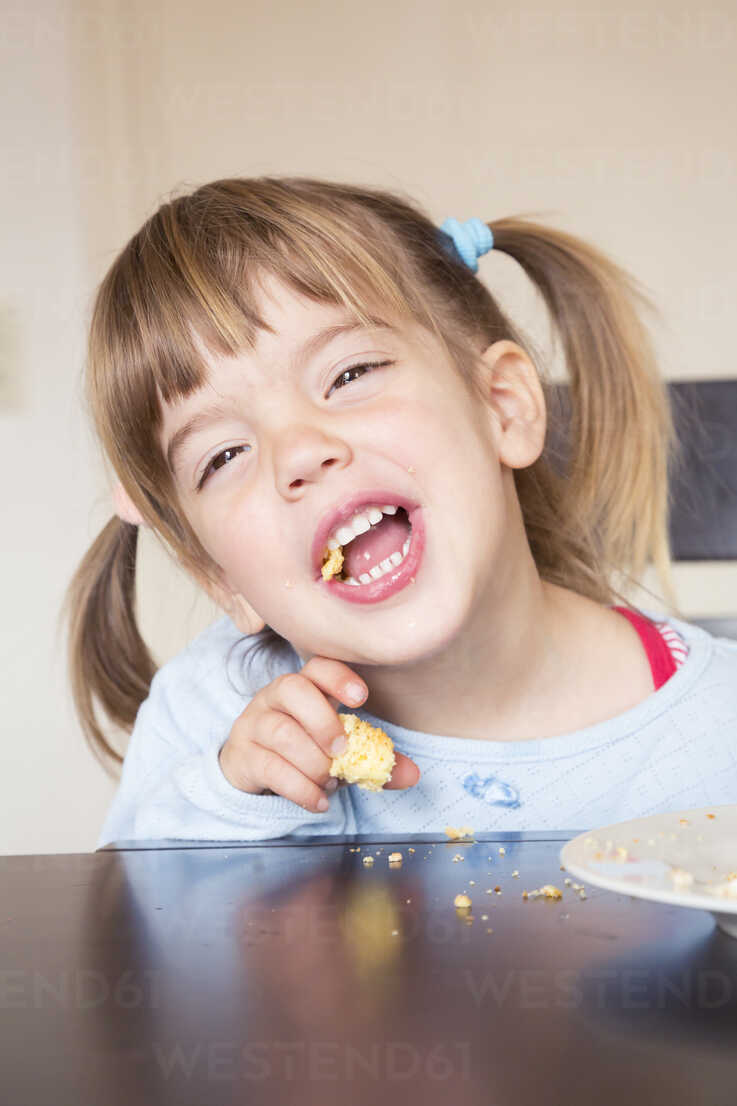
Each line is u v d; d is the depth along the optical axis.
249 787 0.95
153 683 1.25
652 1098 0.37
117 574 1.40
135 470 1.04
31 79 2.88
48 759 2.89
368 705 1.10
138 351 0.98
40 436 2.85
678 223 2.71
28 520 2.86
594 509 1.35
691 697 1.11
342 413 0.91
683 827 0.66
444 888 0.65
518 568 1.03
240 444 0.95
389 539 0.97
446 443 0.93
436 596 0.91
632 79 2.72
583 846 0.60
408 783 0.96
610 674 1.12
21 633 2.87
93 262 2.87
